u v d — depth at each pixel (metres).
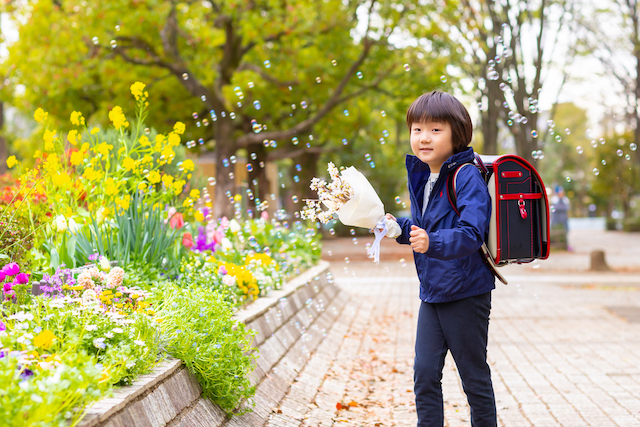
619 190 37.19
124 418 2.17
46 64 15.44
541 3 17.33
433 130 2.78
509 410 4.09
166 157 4.70
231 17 14.79
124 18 14.02
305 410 3.89
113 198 4.38
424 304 2.90
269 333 4.64
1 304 2.92
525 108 17.66
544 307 8.94
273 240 7.80
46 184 4.24
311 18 15.28
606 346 6.18
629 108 27.22
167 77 17.12
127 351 2.46
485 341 2.79
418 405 2.82
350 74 16.20
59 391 1.86
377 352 5.98
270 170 32.53
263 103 18.50
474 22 16.83
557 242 20.77
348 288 11.20
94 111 19.03
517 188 2.71
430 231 2.77
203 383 3.06
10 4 15.30
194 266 4.68
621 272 14.12
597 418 3.89
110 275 3.29
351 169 2.69
